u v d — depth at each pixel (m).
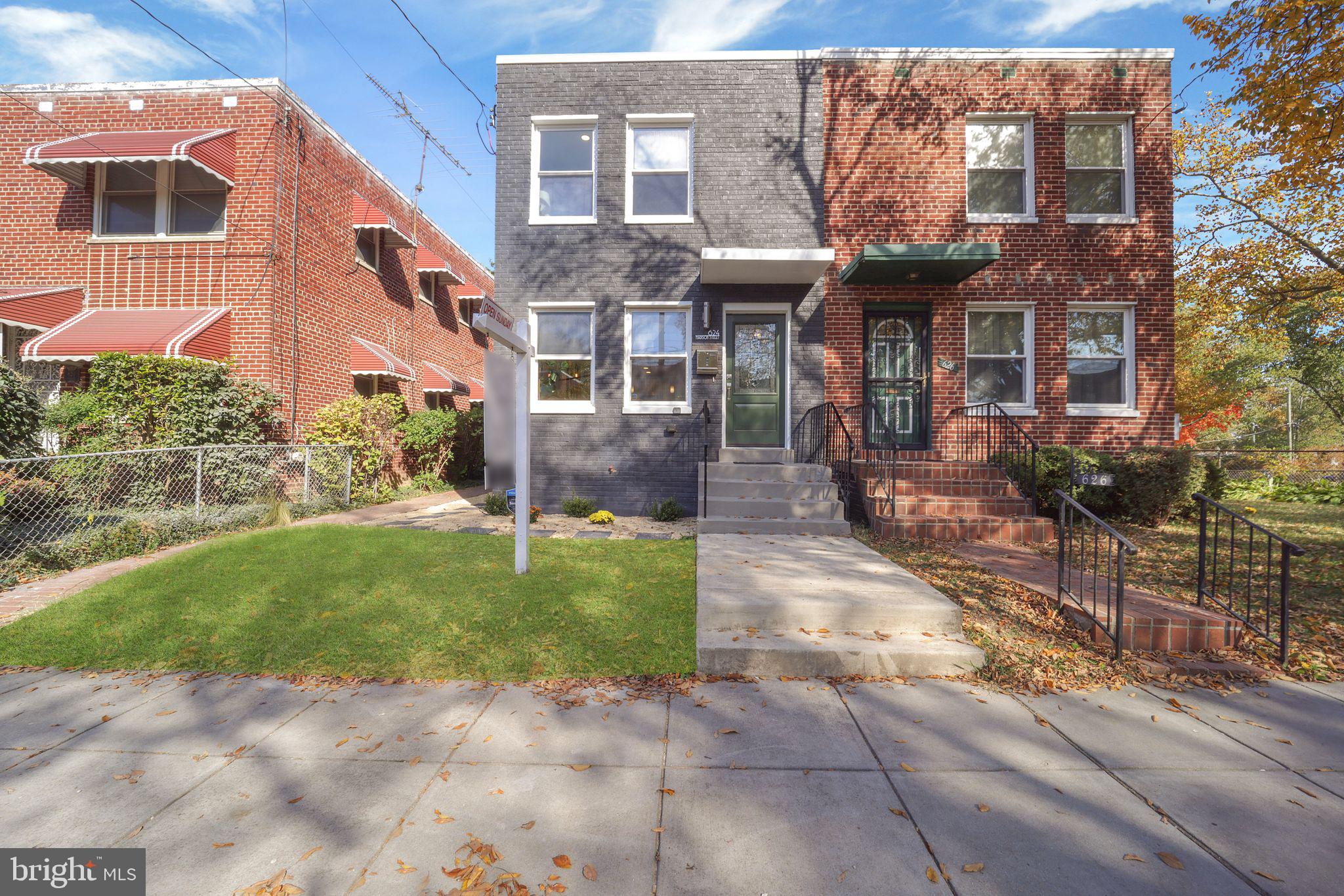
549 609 5.06
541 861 2.41
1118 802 2.83
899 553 7.10
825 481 9.12
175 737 3.37
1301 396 31.14
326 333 11.98
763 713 3.67
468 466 16.77
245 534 7.49
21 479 7.31
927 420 10.19
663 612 5.06
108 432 8.83
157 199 10.63
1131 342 10.05
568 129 10.50
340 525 7.98
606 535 8.34
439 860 2.41
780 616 4.66
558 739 3.35
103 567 6.50
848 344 10.14
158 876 2.33
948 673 4.20
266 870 2.36
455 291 18.41
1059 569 5.20
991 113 10.15
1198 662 4.36
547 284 10.27
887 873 2.37
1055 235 10.05
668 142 10.43
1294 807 2.80
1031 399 10.07
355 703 3.76
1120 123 10.22
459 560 6.32
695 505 10.09
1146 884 2.33
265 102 10.56
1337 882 2.34
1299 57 7.76
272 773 3.03
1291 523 9.16
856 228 10.16
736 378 10.40
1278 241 13.27
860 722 3.57
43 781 2.96
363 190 13.40
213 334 10.02
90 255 10.58
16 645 4.52
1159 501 8.62
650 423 10.20
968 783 2.97
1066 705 3.80
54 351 9.23
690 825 2.64
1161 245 10.03
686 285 10.21
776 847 2.51
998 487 8.59
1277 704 3.85
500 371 5.92
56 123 10.77
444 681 4.07
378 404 12.25
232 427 9.67
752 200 10.21
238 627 4.74
